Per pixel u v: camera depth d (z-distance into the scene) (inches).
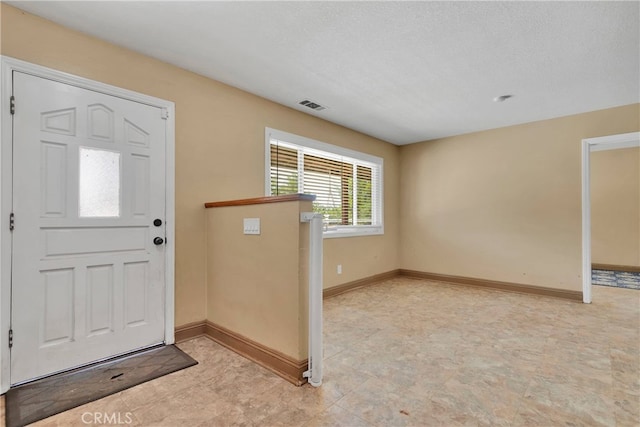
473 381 78.1
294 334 78.7
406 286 184.1
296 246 78.8
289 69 106.8
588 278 148.6
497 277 174.7
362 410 66.6
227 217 100.8
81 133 84.6
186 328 104.5
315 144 153.7
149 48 93.4
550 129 158.1
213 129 113.5
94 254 86.4
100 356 87.2
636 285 189.0
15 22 75.1
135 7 75.0
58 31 81.4
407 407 67.6
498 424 62.0
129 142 93.1
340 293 167.0
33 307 76.9
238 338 95.0
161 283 99.3
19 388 73.8
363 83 117.8
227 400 70.1
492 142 176.2
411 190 209.6
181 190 104.4
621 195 239.3
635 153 234.4
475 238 182.5
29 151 76.6
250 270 92.0
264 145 130.7
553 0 72.7
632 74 109.8
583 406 67.6
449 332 111.3
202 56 98.2
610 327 115.7
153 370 83.3
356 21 80.9
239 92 122.1
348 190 178.9
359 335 108.8
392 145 209.8
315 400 70.1
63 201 81.5
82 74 85.0
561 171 155.2
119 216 90.7
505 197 171.9
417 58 99.7
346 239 172.4
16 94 75.0
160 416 64.5
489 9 75.9
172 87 103.0
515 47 93.0
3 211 72.7
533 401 69.5
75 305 83.1
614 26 82.3
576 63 102.2
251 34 86.7
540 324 119.2
